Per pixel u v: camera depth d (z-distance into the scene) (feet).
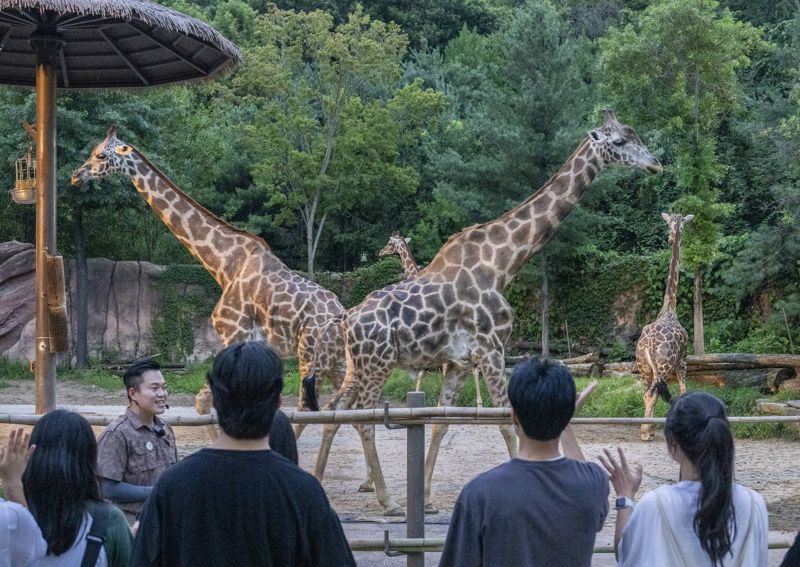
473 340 26.53
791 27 75.15
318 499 9.64
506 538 10.02
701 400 10.19
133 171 32.42
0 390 62.85
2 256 69.77
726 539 9.64
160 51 31.30
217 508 9.35
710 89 61.57
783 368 50.37
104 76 33.24
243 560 9.32
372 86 92.07
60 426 10.34
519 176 71.92
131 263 74.69
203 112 96.22
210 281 76.33
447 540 10.43
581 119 76.33
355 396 27.61
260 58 81.76
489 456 37.40
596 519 10.28
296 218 92.07
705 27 59.31
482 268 26.86
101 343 73.46
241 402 9.50
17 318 69.82
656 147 83.92
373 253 96.02
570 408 10.31
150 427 15.08
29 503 10.25
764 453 38.17
